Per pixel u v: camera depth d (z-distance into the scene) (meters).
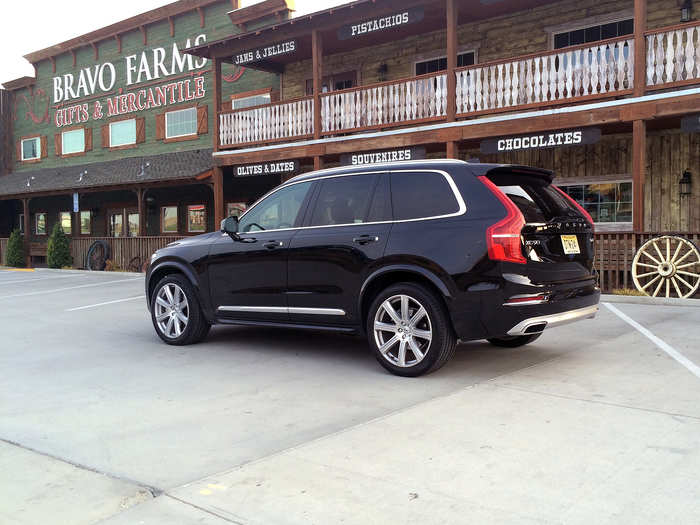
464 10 14.52
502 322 4.89
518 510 2.77
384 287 5.60
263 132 16.86
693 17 12.46
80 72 26.52
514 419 4.01
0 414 4.45
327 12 14.59
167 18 22.88
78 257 22.44
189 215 22.48
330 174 6.12
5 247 26.48
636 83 11.13
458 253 5.00
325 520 2.74
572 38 14.16
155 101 23.58
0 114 29.75
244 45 16.66
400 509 2.82
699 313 8.48
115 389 5.11
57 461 3.50
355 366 5.77
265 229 6.45
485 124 12.89
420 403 4.45
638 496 2.87
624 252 10.98
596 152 13.89
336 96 15.35
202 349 6.77
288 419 4.19
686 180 12.65
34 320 9.43
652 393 4.54
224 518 2.79
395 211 5.52
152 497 3.02
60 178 24.73
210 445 3.72
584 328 7.46
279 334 7.60
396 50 17.03
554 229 5.15
